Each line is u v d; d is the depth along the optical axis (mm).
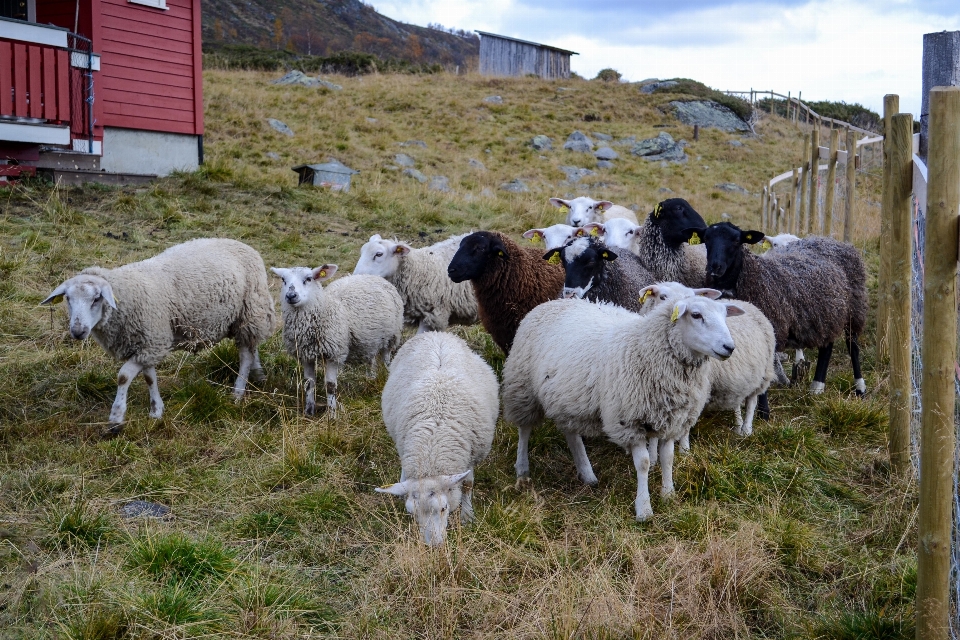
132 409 6551
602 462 5973
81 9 14109
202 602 3936
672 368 4938
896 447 5496
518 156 23531
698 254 8594
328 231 12016
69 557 4340
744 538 4473
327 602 4137
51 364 7047
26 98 12141
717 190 23156
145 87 15164
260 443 6004
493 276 7340
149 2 15039
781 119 35062
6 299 8164
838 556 4590
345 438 6023
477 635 3787
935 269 3426
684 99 33344
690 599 3969
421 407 5098
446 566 4230
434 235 12469
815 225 12922
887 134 6863
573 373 5379
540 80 36719
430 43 136250
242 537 4738
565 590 3961
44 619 3836
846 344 8547
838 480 5539
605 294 7230
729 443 6082
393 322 7668
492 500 5352
